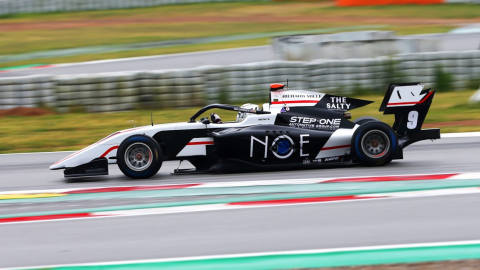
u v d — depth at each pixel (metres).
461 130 36.53
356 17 96.19
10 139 38.97
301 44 56.16
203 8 111.56
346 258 14.92
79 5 112.06
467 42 68.06
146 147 25.31
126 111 47.44
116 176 27.14
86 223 18.92
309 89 48.75
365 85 49.62
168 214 19.58
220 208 20.05
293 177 24.59
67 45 83.12
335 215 18.69
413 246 15.59
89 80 47.03
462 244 15.57
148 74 47.53
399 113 26.59
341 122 26.31
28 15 109.75
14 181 26.89
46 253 16.20
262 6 112.12
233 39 82.19
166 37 86.62
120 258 15.56
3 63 72.94
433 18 92.50
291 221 18.25
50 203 21.97
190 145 26.03
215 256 15.45
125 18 104.50
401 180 23.17
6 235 18.00
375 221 17.91
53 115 46.44
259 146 25.33
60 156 33.16
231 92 48.28
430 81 50.41
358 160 25.45
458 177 23.36
